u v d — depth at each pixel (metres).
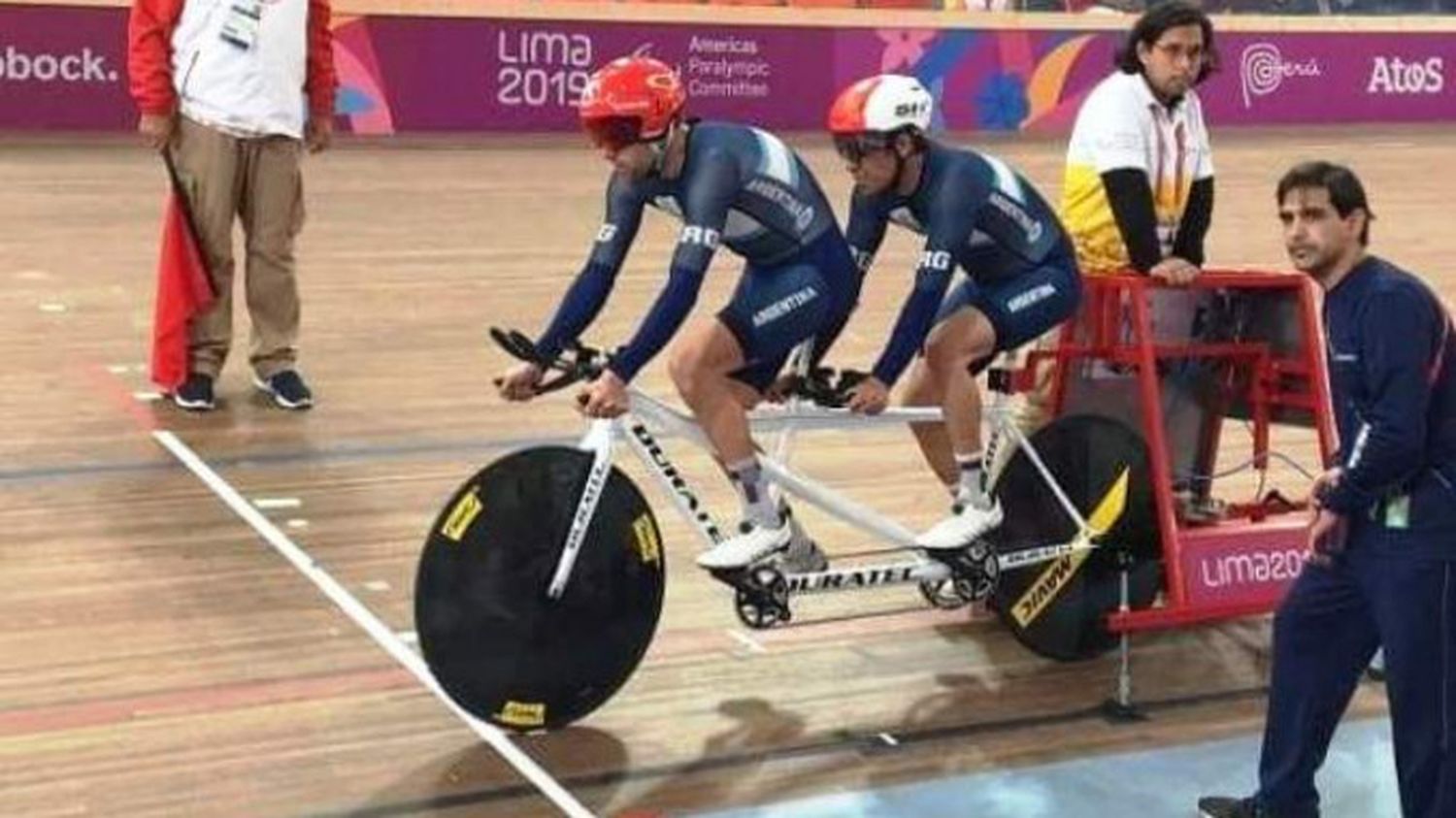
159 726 3.28
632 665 3.35
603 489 3.26
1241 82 14.16
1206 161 3.90
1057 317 3.60
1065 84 13.49
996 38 13.13
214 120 5.10
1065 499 3.72
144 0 5.05
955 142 12.55
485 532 3.20
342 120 11.11
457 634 3.20
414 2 11.20
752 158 3.28
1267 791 2.99
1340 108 14.72
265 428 5.16
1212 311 3.95
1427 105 15.17
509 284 7.24
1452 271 8.34
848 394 3.39
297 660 3.59
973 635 3.93
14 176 8.96
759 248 3.36
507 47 11.56
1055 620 3.76
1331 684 2.92
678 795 3.11
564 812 3.03
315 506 4.52
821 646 3.82
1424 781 2.78
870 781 3.19
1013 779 3.22
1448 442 2.72
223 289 5.26
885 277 7.71
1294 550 3.75
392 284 7.14
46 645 3.59
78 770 3.09
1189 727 3.49
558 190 9.54
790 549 3.54
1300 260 2.77
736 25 12.23
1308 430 5.02
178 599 3.87
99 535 4.23
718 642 3.81
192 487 4.61
